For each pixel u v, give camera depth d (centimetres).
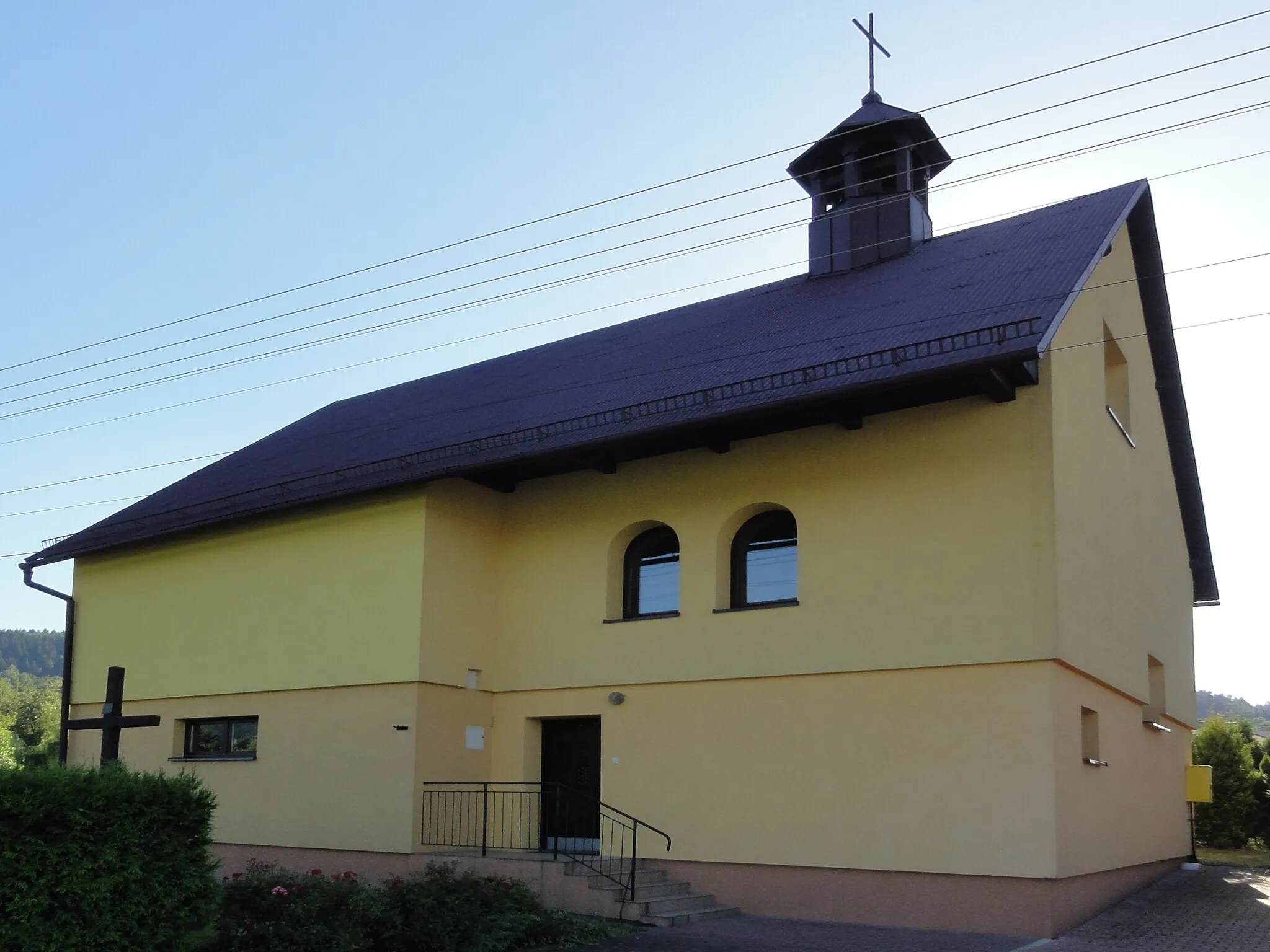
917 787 1354
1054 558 1319
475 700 1728
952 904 1306
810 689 1455
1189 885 1633
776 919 1406
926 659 1372
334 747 1712
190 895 995
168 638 1967
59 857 916
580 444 1535
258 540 1888
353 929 1145
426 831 1622
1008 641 1324
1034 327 1274
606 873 1463
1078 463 1448
